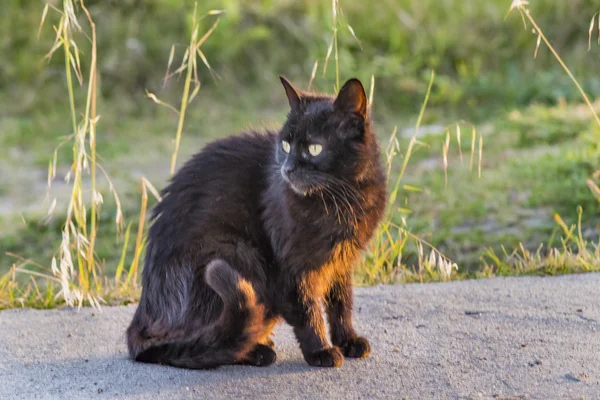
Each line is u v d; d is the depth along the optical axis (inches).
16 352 245.4
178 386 215.3
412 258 384.8
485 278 313.6
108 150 616.1
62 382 220.1
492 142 551.5
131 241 443.8
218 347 221.1
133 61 727.1
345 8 757.9
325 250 229.6
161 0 772.0
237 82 735.7
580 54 710.5
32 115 694.5
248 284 219.1
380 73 698.2
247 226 235.9
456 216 426.0
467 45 733.9
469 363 225.3
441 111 672.4
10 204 515.5
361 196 233.6
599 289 284.7
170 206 244.1
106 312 288.0
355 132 233.8
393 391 209.5
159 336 234.2
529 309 266.8
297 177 225.9
